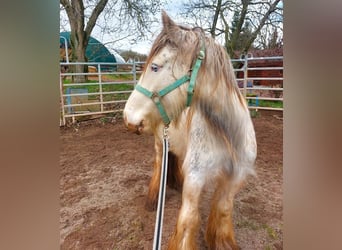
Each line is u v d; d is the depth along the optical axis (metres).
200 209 2.20
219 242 1.57
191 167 1.37
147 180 2.85
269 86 6.76
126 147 4.00
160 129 1.79
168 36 1.30
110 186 2.72
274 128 4.74
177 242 1.40
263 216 2.10
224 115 1.31
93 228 2.03
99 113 5.85
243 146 1.38
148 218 2.15
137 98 1.37
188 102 1.31
